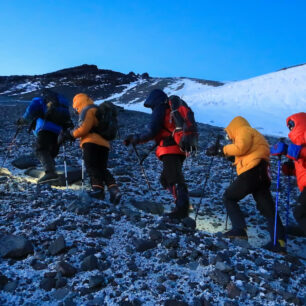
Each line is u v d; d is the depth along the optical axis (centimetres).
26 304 279
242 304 294
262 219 591
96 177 564
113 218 466
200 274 338
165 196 680
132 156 1055
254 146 462
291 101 4894
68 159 912
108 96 8738
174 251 375
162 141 500
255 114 3919
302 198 413
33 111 661
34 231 396
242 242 423
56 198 534
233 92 5541
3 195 544
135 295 297
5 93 8825
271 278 336
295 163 431
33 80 10212
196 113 3784
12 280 309
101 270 332
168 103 495
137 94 8406
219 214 605
